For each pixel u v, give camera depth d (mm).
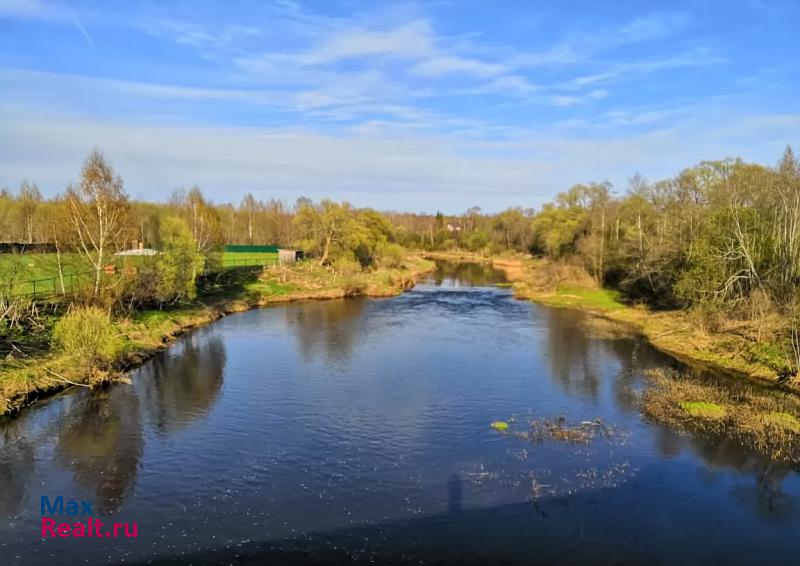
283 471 23578
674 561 17734
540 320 59750
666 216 67500
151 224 76750
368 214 112625
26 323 38344
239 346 46062
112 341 36781
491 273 120188
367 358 42469
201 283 69312
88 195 45094
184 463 24250
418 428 28484
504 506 20828
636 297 71750
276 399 32688
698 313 48219
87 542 18234
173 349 44719
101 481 22547
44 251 62688
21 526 19188
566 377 37781
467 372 38812
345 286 78562
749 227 49031
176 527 19219
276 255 109625
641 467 24266
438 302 73188
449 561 17469
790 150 52969
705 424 29250
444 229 195250
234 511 20312
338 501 21094
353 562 17328
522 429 28453
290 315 61406
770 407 31125
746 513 20688
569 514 20344
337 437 27219
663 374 38531
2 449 25453
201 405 31562
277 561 17312
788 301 42500
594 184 108312
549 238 109562
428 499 21297
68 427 28109
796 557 18062
